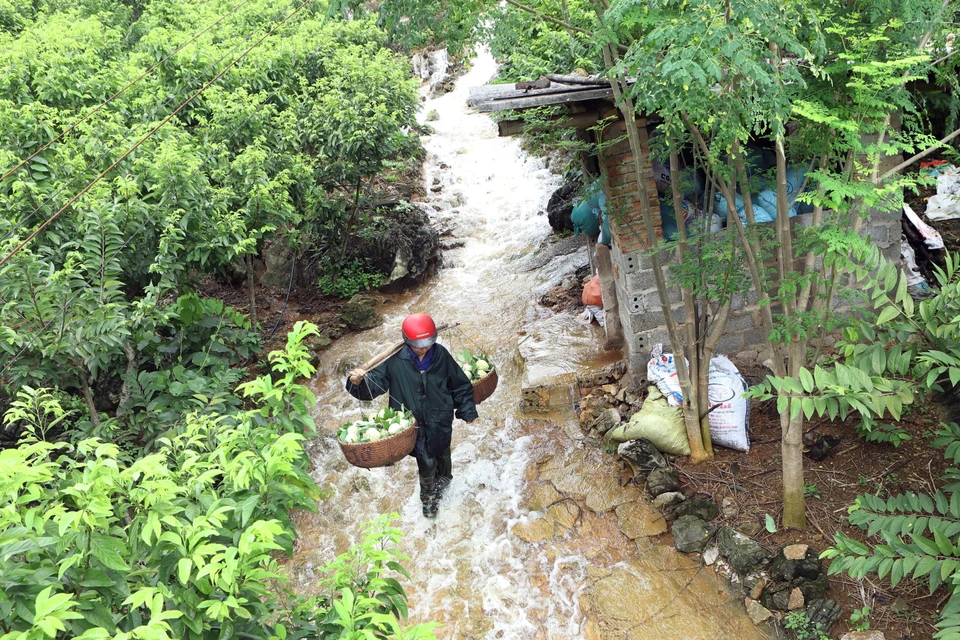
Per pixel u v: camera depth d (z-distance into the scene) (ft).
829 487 16.40
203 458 10.50
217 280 32.55
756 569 14.89
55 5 50.72
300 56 36.06
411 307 29.86
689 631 14.38
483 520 18.06
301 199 29.07
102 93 29.07
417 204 36.58
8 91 27.50
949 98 18.16
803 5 11.08
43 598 6.44
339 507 19.36
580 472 18.58
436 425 17.19
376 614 7.95
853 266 13.64
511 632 15.23
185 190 20.97
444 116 47.44
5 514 7.43
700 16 10.50
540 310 26.73
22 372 16.70
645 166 16.70
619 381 20.93
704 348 17.03
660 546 16.26
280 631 8.66
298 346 11.50
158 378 20.31
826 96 12.66
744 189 14.53
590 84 17.03
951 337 13.69
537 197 36.32
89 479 8.00
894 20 11.89
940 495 13.08
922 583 14.03
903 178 13.19
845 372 12.69
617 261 20.43
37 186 19.21
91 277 18.16
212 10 47.50
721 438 17.89
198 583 7.96
